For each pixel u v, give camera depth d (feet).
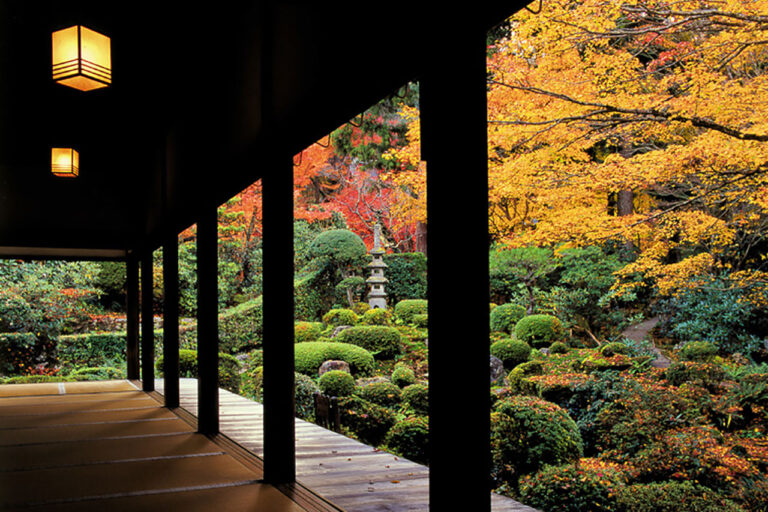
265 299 9.38
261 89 8.86
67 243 21.02
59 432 13.32
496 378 26.22
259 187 42.70
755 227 25.34
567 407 18.71
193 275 40.06
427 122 4.99
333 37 6.41
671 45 20.13
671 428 15.48
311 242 45.37
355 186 47.57
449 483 4.70
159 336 33.83
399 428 14.79
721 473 12.34
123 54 14.73
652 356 23.34
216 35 11.68
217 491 8.71
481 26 4.53
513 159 20.62
